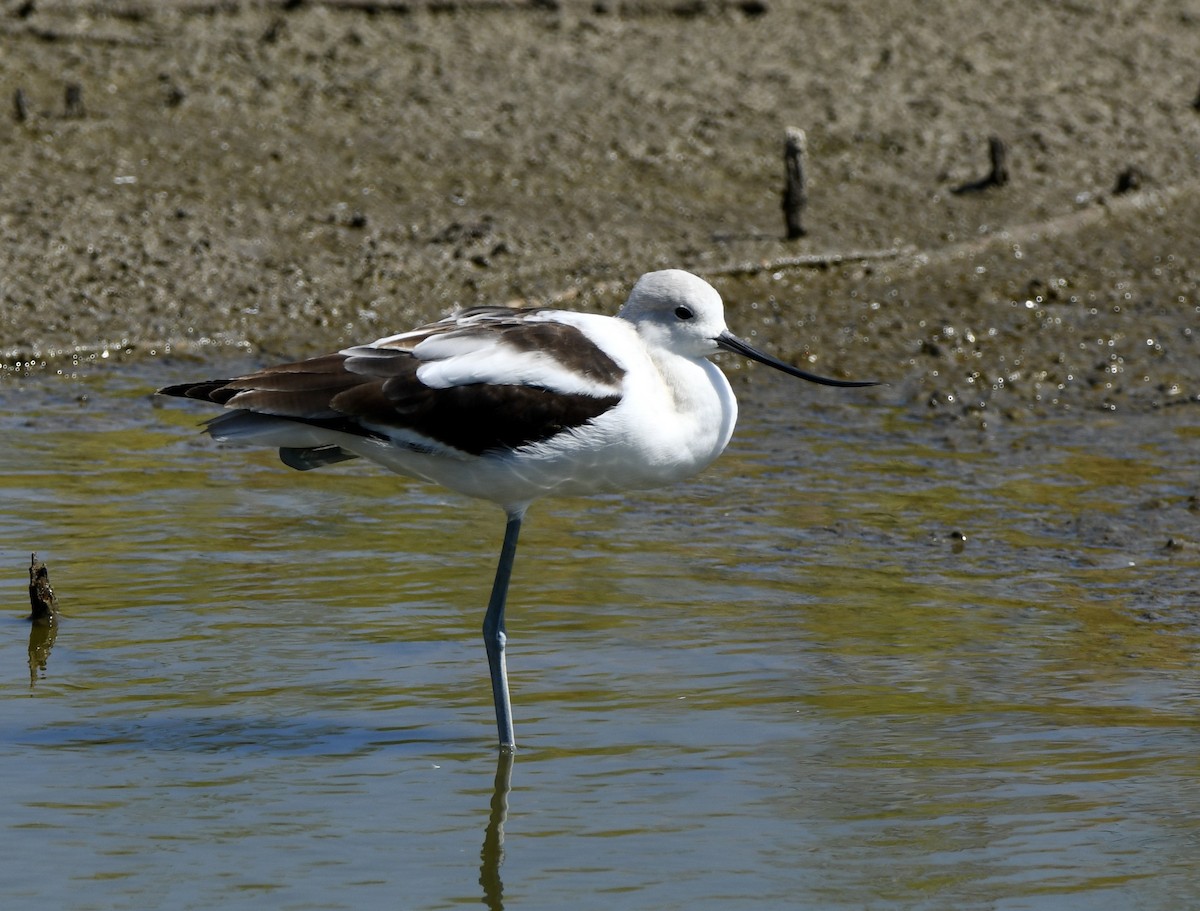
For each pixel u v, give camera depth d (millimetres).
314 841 7605
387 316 16469
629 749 8555
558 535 11750
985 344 16297
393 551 11367
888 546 11586
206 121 19844
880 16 24969
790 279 17688
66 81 20375
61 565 10930
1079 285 17766
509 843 7590
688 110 21219
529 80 21703
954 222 19078
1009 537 11766
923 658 9680
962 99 22188
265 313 16406
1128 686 9312
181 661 9570
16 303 16125
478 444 8766
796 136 18031
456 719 8945
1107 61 23906
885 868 7348
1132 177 19797
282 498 12383
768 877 7277
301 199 18453
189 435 13727
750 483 12906
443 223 18219
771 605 10484
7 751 8445
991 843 7566
